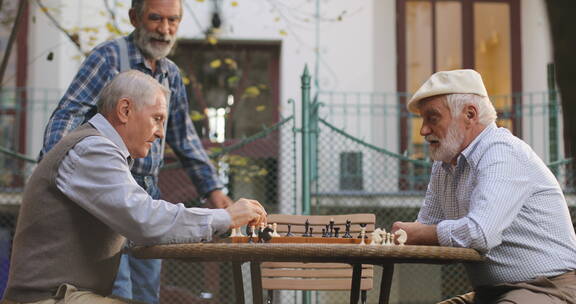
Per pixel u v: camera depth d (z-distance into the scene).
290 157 7.54
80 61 7.88
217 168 6.11
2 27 8.26
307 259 2.37
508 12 9.18
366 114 8.41
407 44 9.05
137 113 2.54
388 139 8.62
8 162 7.86
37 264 2.36
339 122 8.40
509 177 2.58
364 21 8.67
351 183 7.68
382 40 9.04
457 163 2.77
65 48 8.25
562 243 2.64
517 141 2.71
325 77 8.60
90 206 2.32
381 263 2.60
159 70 3.65
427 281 7.51
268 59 8.81
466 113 2.72
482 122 2.73
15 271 2.40
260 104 8.73
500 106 9.11
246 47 8.78
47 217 2.37
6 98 8.22
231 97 8.71
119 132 2.55
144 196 2.34
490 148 2.66
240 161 6.39
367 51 8.65
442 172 2.93
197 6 8.53
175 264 6.86
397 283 7.54
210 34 7.88
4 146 8.14
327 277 3.55
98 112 2.59
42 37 8.26
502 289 2.65
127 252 3.13
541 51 8.94
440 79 2.75
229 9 8.58
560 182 6.92
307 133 5.86
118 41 3.56
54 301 2.30
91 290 2.40
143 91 2.55
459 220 2.52
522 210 2.63
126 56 3.54
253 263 2.65
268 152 7.67
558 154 7.06
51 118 3.37
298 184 7.36
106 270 2.44
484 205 2.51
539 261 2.61
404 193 7.23
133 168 3.38
